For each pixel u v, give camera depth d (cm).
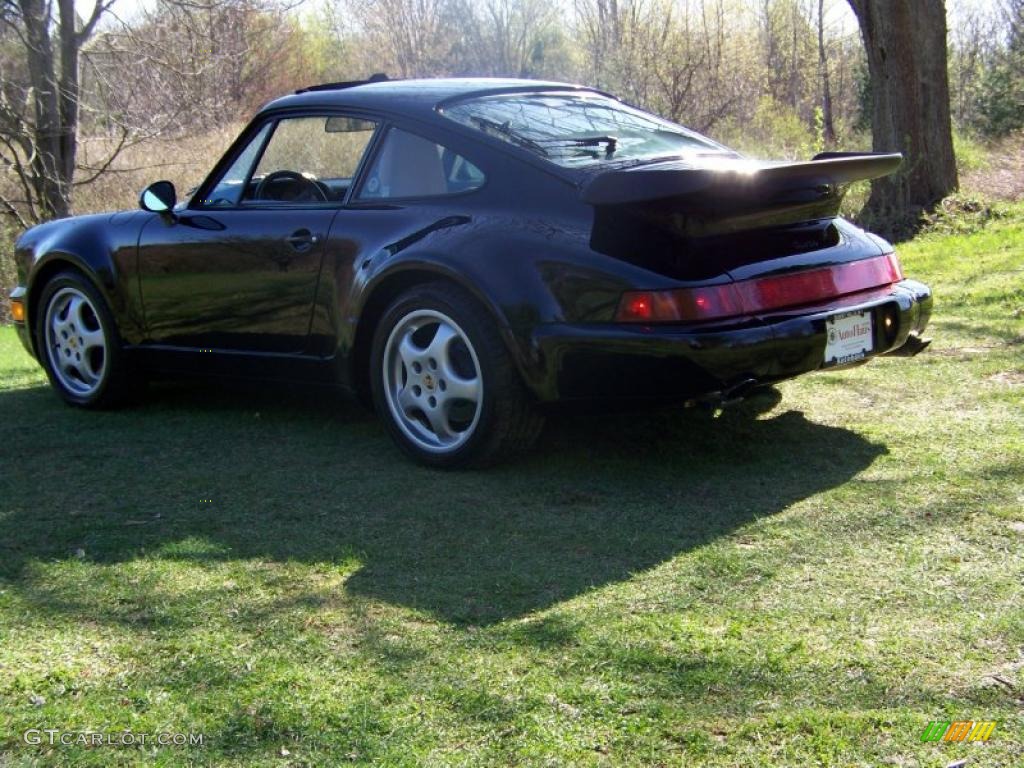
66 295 569
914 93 1330
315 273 465
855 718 243
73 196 1484
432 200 436
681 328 375
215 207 514
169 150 1611
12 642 296
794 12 3578
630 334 377
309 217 471
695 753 233
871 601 299
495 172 421
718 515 372
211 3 1544
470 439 422
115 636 299
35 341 591
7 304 1392
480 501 398
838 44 3600
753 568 326
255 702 261
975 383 521
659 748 235
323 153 479
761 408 500
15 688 271
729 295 382
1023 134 2094
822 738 236
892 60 1330
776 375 393
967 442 434
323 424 516
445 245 416
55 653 289
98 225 556
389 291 444
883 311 425
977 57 3061
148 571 345
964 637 276
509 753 236
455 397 425
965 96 2844
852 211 1427
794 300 398
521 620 299
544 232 398
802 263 405
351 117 473
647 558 339
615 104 512
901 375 542
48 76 1443
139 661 284
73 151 1476
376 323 454
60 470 460
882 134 1357
